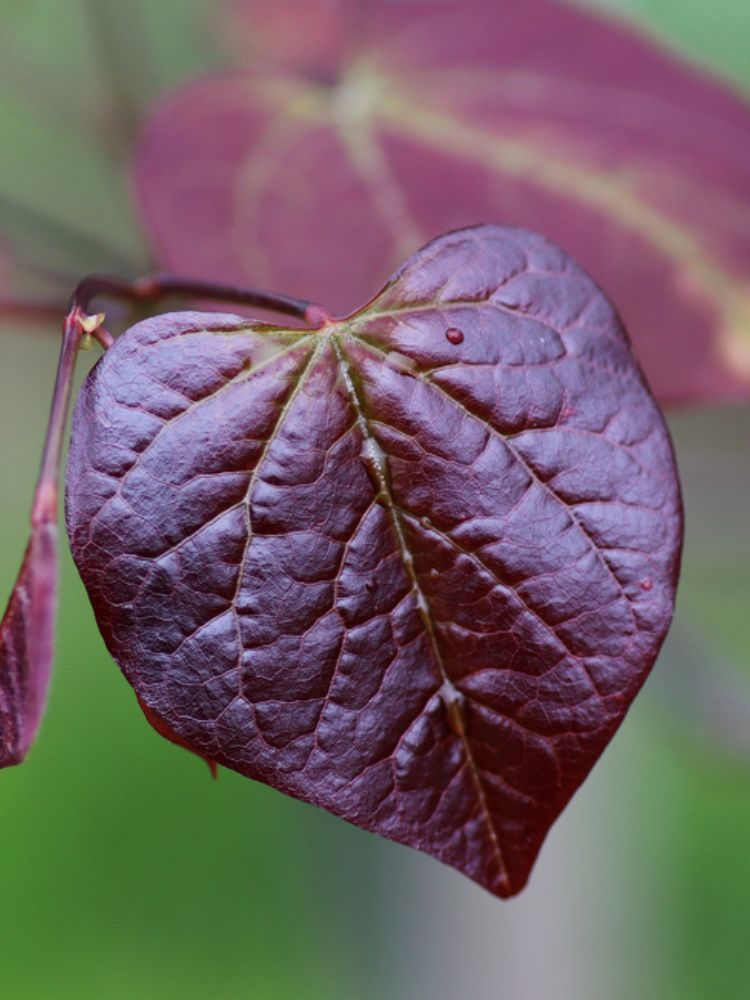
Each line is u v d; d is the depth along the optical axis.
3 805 1.19
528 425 0.32
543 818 0.32
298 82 0.40
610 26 0.41
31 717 0.30
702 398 0.37
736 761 0.55
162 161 0.38
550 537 0.32
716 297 0.38
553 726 0.32
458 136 0.39
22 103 0.49
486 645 0.32
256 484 0.32
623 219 0.38
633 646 0.32
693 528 0.53
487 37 0.41
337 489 0.32
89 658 1.10
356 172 0.38
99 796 1.19
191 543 0.32
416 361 0.32
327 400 0.32
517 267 0.33
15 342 0.55
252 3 0.44
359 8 0.41
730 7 0.54
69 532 0.31
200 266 0.37
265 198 0.38
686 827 1.19
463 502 0.32
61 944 1.17
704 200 0.39
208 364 0.32
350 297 0.37
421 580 0.32
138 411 0.32
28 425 0.58
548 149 0.39
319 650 0.32
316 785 0.32
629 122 0.40
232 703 0.32
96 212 0.48
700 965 1.15
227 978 1.15
